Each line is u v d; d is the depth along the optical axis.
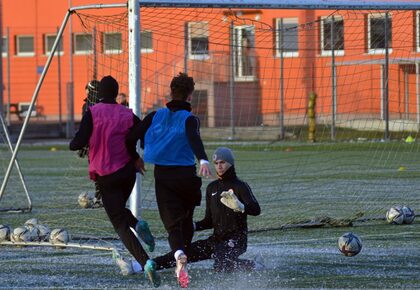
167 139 15.22
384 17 37.78
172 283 15.77
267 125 61.06
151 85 58.41
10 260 18.81
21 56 85.44
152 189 33.16
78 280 16.27
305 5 23.75
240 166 43.09
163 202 15.32
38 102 83.94
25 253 19.84
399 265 17.38
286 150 52.22
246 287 15.22
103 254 19.66
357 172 38.44
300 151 51.06
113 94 15.85
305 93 58.69
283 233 22.23
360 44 43.25
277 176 37.62
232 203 15.59
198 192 15.51
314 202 28.53
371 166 40.88
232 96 59.69
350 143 49.75
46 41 84.94
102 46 29.64
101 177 15.38
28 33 85.06
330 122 55.59
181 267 14.80
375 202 28.22
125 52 29.09
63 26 22.42
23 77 85.12
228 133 61.38
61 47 83.00
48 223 24.84
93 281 16.12
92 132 15.39
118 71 29.31
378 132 49.44
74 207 28.70
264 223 23.91
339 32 42.28
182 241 15.13
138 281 16.08
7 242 20.94
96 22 24.41
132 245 15.13
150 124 15.42
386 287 15.04
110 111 15.56
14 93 84.81
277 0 23.39
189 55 59.28
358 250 18.34
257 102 64.12
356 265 17.41
